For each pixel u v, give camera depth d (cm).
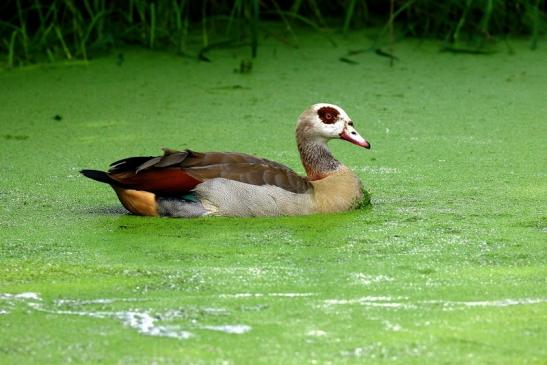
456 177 1349
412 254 1059
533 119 1630
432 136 1546
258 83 1842
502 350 822
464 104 1719
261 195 1188
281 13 2077
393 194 1284
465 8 2072
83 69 1916
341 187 1226
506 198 1256
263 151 1473
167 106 1706
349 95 1770
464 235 1119
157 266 1027
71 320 890
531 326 869
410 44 2102
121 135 1551
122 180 1191
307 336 851
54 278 995
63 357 814
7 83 1836
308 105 1708
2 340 847
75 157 1445
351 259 1045
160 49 2033
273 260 1043
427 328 866
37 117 1648
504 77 1888
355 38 2127
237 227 1153
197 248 1082
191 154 1213
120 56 1947
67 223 1173
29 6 2039
